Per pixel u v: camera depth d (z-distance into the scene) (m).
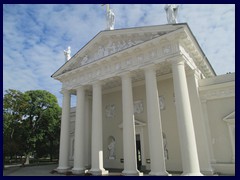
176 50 23.30
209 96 27.55
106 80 29.61
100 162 26.73
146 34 26.31
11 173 30.23
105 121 36.91
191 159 19.86
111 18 31.73
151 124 22.67
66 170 29.98
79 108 31.03
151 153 21.98
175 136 28.55
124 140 24.39
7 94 46.59
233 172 23.84
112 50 29.39
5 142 41.88
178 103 21.66
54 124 54.97
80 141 29.58
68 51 38.69
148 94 23.83
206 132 26.39
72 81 33.66
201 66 31.03
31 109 53.03
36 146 53.22
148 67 24.69
